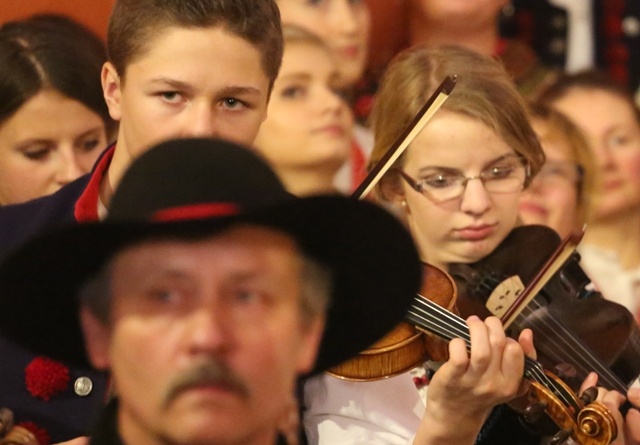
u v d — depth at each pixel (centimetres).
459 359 712
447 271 967
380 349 796
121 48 825
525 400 812
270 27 837
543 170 1277
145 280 414
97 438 460
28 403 823
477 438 877
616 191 1369
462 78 980
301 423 838
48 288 455
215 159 456
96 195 864
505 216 974
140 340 412
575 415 806
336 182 1289
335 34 1316
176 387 409
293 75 1259
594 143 1368
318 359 517
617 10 1552
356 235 456
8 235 872
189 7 805
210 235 415
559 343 922
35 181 1072
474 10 1416
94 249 427
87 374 830
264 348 415
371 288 485
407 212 989
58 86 1062
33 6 1281
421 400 859
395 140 966
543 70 1475
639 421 855
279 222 425
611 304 957
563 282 956
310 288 442
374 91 1341
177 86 801
